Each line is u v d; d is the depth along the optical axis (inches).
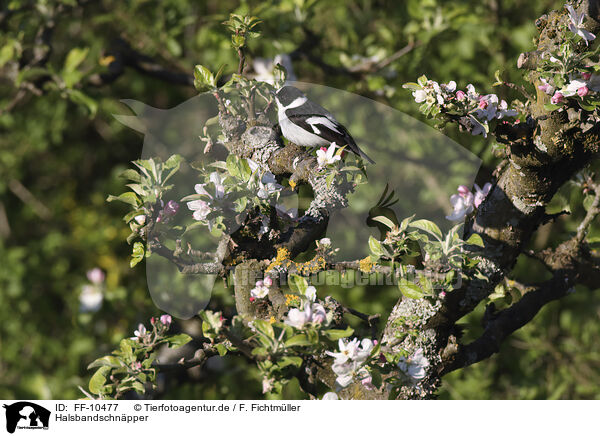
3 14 244.8
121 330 327.0
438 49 286.7
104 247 376.2
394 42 285.4
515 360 314.7
